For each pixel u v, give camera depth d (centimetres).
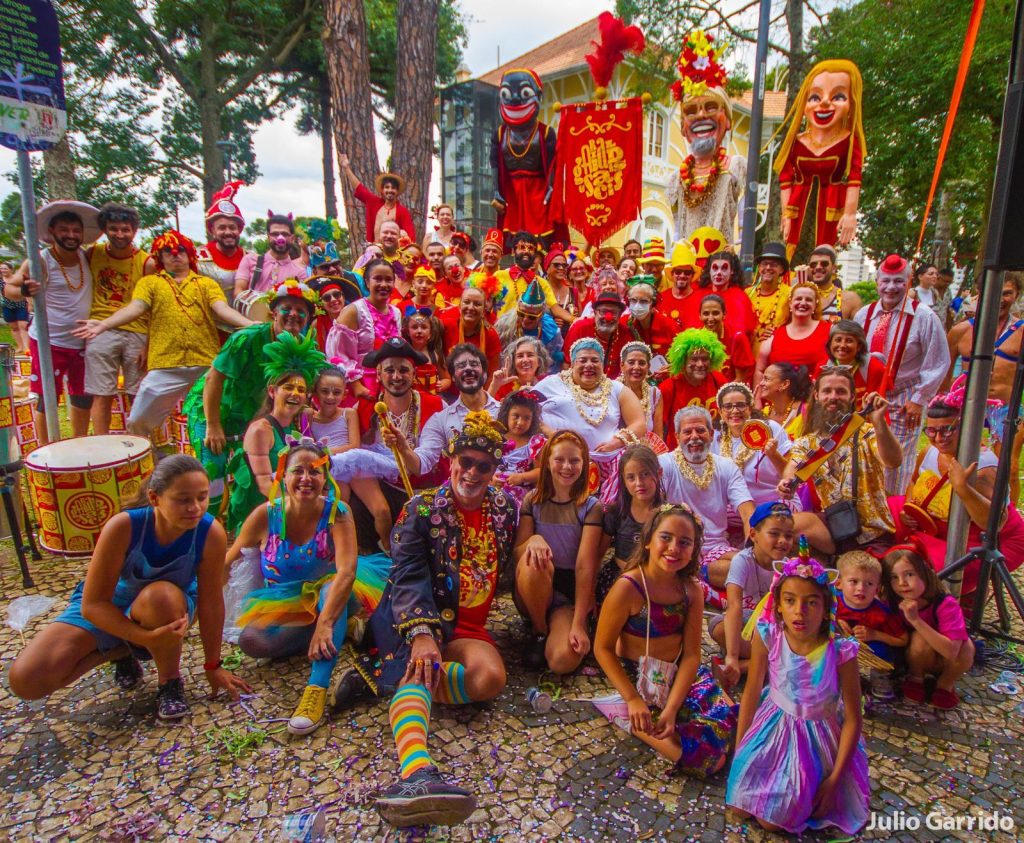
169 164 2062
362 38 898
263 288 568
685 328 551
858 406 419
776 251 582
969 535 369
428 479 400
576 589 321
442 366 494
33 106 433
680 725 258
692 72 688
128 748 268
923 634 286
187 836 226
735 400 398
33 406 580
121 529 264
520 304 552
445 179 2056
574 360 442
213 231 576
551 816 236
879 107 1253
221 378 392
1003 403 558
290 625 315
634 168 670
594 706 296
